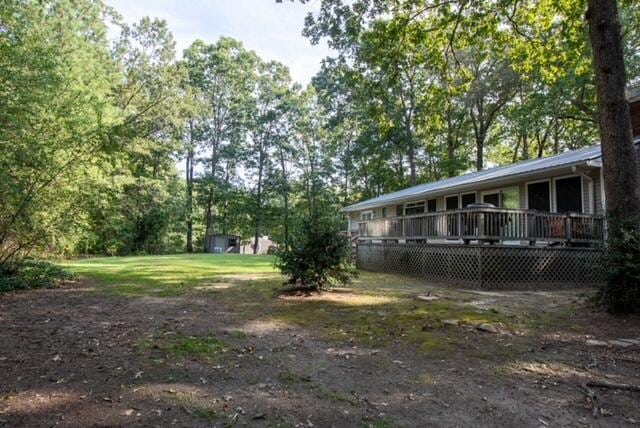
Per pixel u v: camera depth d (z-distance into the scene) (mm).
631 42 17672
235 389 3225
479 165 28062
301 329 5203
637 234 6000
